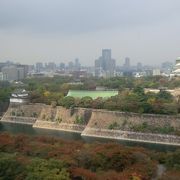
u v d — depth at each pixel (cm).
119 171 12438
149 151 14950
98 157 12838
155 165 12938
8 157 11900
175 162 13250
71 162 12231
